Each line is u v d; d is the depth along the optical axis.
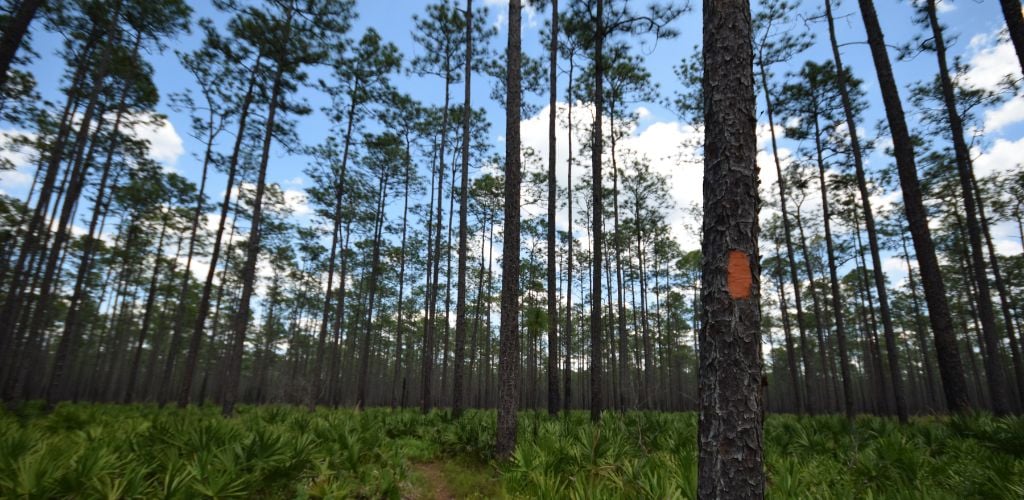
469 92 16.59
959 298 30.44
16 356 19.55
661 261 31.20
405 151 24.88
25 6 7.05
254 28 15.41
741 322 2.96
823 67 16.81
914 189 9.27
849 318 37.56
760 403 2.91
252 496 5.02
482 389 53.00
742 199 3.14
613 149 20.98
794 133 18.33
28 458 4.05
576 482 4.40
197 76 17.84
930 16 12.91
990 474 4.63
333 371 25.09
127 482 4.16
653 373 34.97
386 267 31.66
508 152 8.82
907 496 4.11
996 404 10.28
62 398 36.38
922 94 15.51
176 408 16.86
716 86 3.42
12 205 19.53
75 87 17.50
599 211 12.60
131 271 30.38
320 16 16.03
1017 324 28.53
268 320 38.66
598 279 12.31
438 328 43.88
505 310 8.17
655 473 4.39
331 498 5.08
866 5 10.29
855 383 54.62
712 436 2.90
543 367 45.84
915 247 9.20
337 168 22.25
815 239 27.81
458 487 6.60
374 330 41.03
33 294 20.72
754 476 2.75
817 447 7.43
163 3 14.66
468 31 17.23
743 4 3.54
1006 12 7.13
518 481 5.59
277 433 5.96
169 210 24.59
